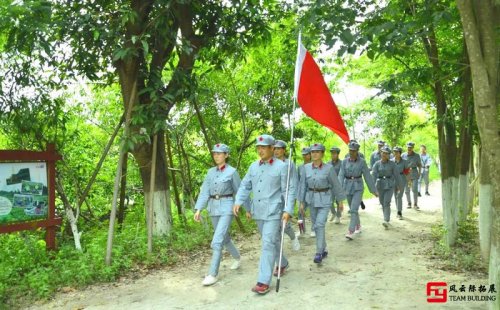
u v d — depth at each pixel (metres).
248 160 11.95
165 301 5.05
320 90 5.46
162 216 7.75
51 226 6.60
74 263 6.03
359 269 6.14
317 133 13.09
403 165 10.89
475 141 9.30
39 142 7.33
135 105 7.05
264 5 8.48
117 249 6.49
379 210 12.45
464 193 8.95
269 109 11.19
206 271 6.18
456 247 7.14
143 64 7.20
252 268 6.27
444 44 7.75
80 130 9.06
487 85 3.57
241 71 10.56
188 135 10.91
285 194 5.33
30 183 6.36
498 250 3.64
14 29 5.82
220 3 8.08
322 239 6.57
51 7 6.09
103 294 5.34
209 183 6.00
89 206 9.16
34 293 5.30
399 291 5.13
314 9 5.42
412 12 5.61
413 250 7.27
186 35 7.78
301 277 5.81
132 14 6.14
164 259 6.53
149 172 7.72
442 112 7.36
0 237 7.19
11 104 6.89
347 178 8.48
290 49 9.42
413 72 5.78
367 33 4.98
